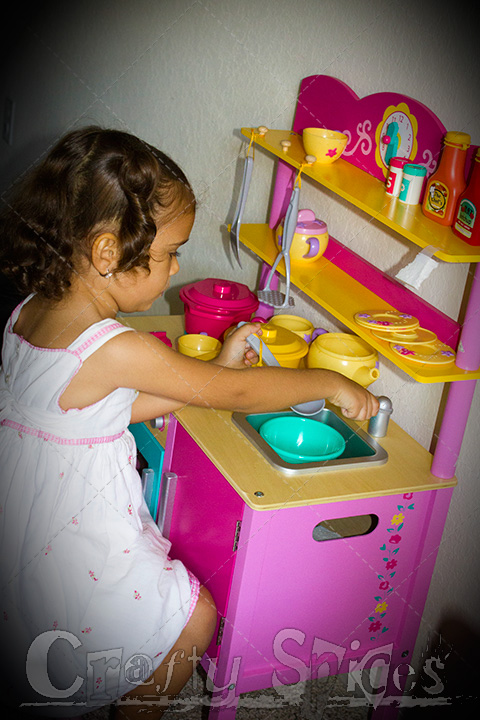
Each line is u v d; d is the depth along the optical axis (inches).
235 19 72.1
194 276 85.6
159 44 81.0
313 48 64.6
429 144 51.0
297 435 56.8
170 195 46.5
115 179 44.4
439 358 48.8
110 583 49.0
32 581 48.3
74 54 94.3
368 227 61.2
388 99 54.6
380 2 56.1
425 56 52.4
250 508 45.9
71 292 46.7
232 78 74.6
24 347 48.1
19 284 47.8
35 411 47.5
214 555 51.2
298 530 47.9
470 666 55.1
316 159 58.7
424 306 54.1
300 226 63.4
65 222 45.2
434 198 48.2
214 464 49.3
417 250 55.1
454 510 55.5
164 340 63.6
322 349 58.6
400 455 53.4
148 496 57.9
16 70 108.5
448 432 50.0
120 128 90.0
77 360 46.2
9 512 48.1
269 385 50.0
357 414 53.1
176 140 82.7
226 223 80.7
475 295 46.5
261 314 71.3
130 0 82.6
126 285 47.3
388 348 50.4
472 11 47.7
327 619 52.6
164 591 49.5
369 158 57.4
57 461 47.9
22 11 104.0
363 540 50.8
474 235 44.5
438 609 58.4
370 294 59.8
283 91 69.6
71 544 48.4
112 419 49.3
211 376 48.5
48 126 102.8
